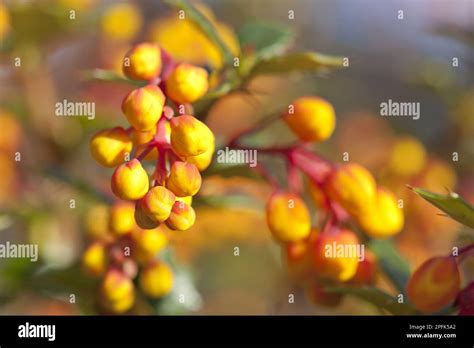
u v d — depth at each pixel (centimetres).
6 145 29
